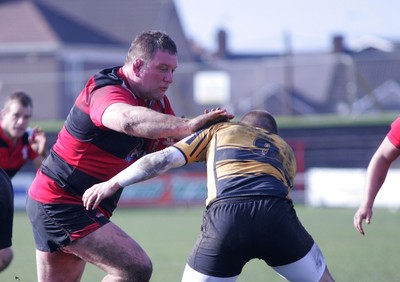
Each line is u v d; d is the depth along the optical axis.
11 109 27.61
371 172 19.77
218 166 17.39
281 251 16.89
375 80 140.38
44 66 144.62
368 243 45.31
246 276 32.56
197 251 17.14
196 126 17.55
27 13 150.00
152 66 18.64
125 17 157.50
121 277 18.70
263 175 17.25
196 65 132.88
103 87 18.44
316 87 156.62
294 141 88.69
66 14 154.62
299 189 85.12
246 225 16.69
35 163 29.05
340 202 78.44
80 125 18.70
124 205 81.06
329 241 46.59
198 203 80.50
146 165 17.25
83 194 18.95
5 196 22.69
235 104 147.62
